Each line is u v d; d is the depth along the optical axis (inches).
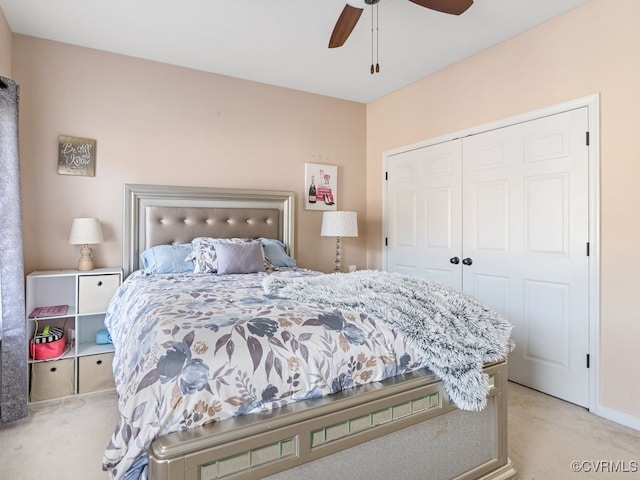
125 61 121.0
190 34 109.0
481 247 120.7
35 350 97.9
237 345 45.0
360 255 169.8
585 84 94.1
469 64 123.6
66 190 112.7
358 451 49.9
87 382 103.5
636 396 85.1
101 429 85.0
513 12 97.9
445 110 132.4
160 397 39.6
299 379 46.4
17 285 88.2
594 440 80.4
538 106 104.4
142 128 123.6
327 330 51.5
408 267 149.1
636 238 85.4
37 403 98.0
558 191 100.3
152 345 45.0
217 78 136.3
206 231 131.4
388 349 54.7
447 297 67.9
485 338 63.1
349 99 164.7
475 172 122.2
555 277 101.3
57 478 67.5
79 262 110.0
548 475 68.4
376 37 110.7
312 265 157.6
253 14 99.0
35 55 109.0
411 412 54.6
